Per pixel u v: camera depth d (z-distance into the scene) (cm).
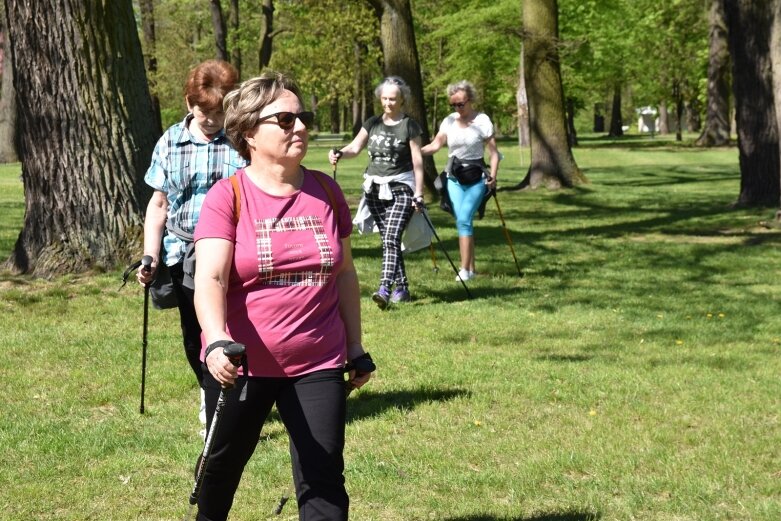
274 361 347
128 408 632
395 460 536
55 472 516
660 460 542
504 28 2636
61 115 1062
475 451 554
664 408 643
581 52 4769
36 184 1074
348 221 369
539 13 2572
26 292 1001
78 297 984
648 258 1324
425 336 858
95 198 1073
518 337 859
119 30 1067
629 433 590
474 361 766
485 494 489
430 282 1123
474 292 1067
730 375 734
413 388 686
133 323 893
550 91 2573
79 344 806
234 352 314
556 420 620
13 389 675
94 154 1070
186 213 517
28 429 582
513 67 4856
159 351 784
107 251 1078
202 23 4722
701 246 1430
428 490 495
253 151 355
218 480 362
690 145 5203
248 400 349
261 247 346
